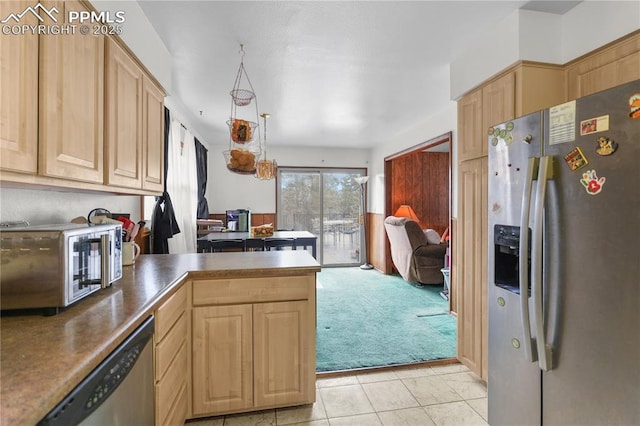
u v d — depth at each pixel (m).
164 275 1.66
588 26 1.76
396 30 2.04
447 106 3.58
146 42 1.87
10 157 0.92
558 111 1.27
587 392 1.16
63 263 1.09
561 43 1.92
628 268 1.04
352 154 6.36
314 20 1.92
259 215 5.96
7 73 0.91
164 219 2.77
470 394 2.09
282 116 3.96
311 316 1.88
